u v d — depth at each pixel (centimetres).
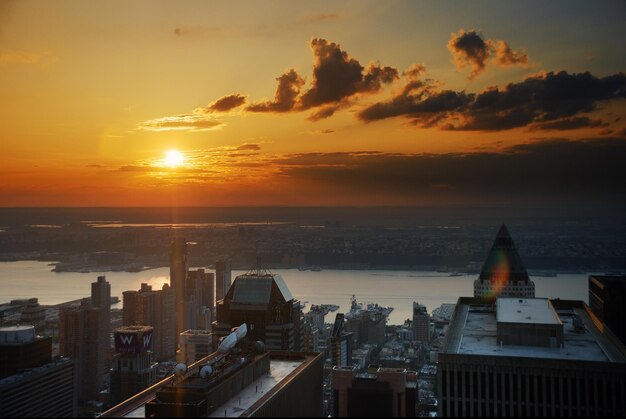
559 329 15138
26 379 16025
